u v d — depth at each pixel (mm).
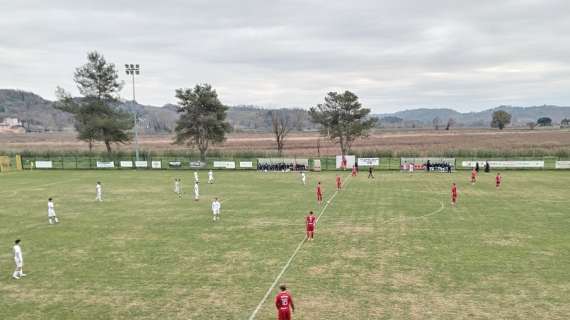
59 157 85312
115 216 35500
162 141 170625
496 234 27922
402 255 24000
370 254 24281
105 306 18219
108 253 25375
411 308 17469
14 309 18062
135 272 22078
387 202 39625
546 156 75438
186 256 24547
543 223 30750
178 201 42156
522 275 20734
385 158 73875
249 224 32062
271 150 104375
